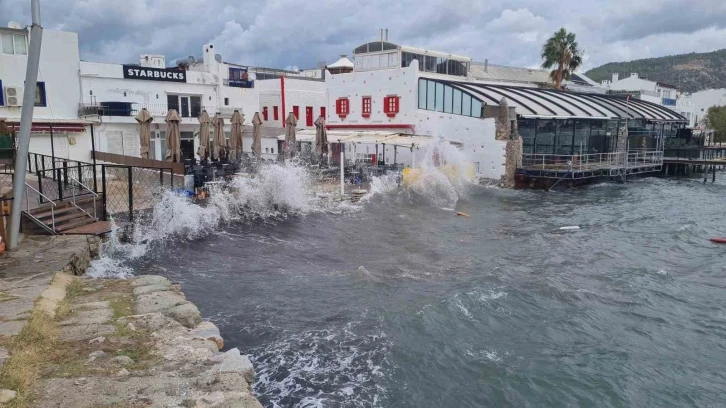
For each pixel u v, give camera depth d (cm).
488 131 3641
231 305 1242
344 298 1328
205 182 2333
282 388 895
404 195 2912
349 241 1944
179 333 860
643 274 1645
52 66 3098
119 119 3309
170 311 961
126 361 738
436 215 2559
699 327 1267
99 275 1331
